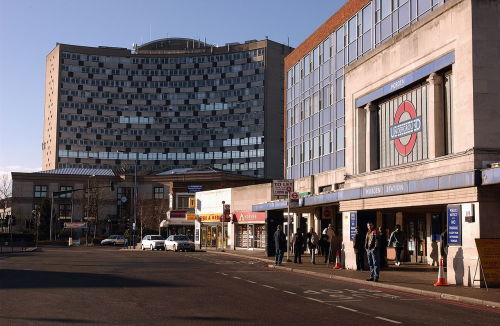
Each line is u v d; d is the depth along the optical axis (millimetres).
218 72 139000
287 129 49656
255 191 50125
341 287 18547
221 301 14352
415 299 15594
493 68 18531
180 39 150000
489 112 18359
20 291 16406
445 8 20078
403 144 23578
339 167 38562
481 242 17125
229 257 39344
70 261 32531
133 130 141000
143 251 52000
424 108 22062
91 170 104312
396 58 23531
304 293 16469
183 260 34281
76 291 16453
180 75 141500
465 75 18812
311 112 44188
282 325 10891
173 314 12109
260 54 135125
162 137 140625
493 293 15969
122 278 20938
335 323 11188
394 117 24406
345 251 26406
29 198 96750
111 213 97688
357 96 26875
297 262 30109
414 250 29703
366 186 24734
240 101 136125
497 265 17141
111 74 141500
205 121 139125
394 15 32562
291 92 49000
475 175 17516
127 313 12219
